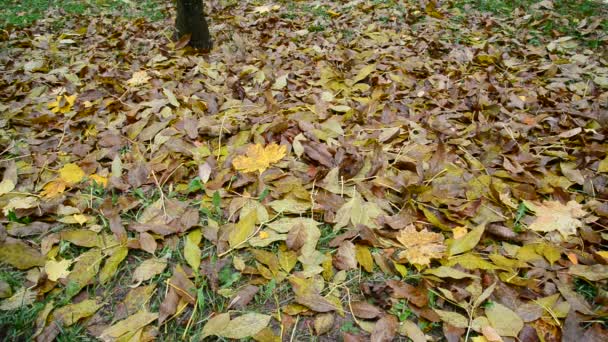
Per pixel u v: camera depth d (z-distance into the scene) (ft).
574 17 13.58
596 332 4.27
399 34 12.33
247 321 4.42
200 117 7.83
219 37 12.66
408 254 5.06
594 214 5.80
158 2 16.39
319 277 4.97
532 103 8.49
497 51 10.87
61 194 6.11
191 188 6.13
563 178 6.47
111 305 4.77
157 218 5.70
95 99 8.52
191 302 4.65
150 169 6.47
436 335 4.46
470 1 14.93
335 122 7.35
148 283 4.99
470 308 4.55
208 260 5.20
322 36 12.39
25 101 8.54
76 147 7.01
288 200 5.91
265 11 14.52
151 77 9.37
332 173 6.18
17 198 6.00
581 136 7.20
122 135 7.30
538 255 5.18
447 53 11.30
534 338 4.25
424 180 6.29
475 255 5.16
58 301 4.77
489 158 6.68
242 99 8.55
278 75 9.62
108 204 5.80
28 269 5.13
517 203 6.01
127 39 12.27
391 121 7.71
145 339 4.36
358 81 9.49
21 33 12.64
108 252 5.26
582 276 4.88
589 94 9.10
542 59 10.89
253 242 5.30
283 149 6.64
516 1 14.90
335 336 4.42
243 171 6.36
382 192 6.02
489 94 8.91
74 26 13.55
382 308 4.64
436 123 7.65
